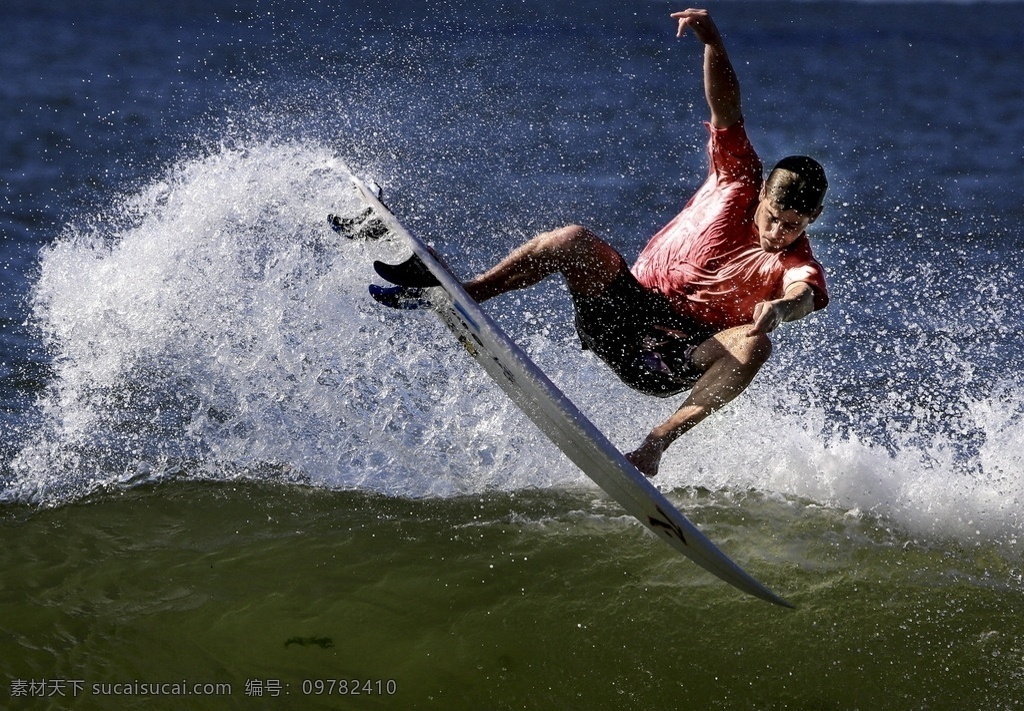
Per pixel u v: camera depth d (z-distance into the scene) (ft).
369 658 53.21
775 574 61.21
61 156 174.19
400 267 59.26
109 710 48.65
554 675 52.65
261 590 58.34
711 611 57.41
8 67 310.04
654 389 61.67
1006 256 133.28
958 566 62.75
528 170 178.81
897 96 338.95
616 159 195.62
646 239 140.97
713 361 57.77
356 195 71.00
